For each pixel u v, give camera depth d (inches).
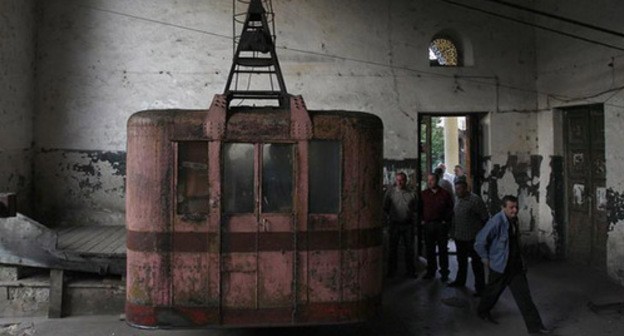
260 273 185.0
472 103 386.6
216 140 185.3
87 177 371.9
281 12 378.6
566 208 372.5
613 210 311.0
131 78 373.7
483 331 241.4
